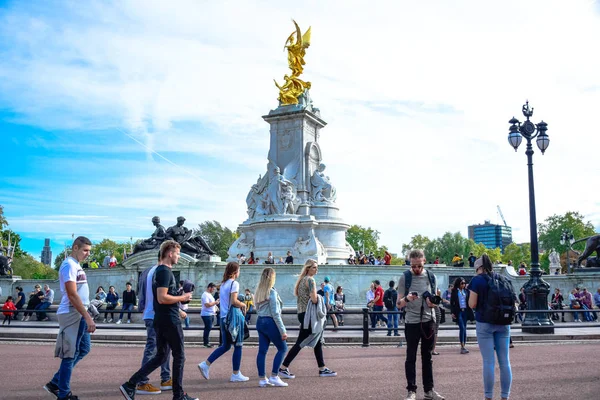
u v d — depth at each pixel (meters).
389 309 27.11
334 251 49.19
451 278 44.00
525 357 18.95
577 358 18.61
